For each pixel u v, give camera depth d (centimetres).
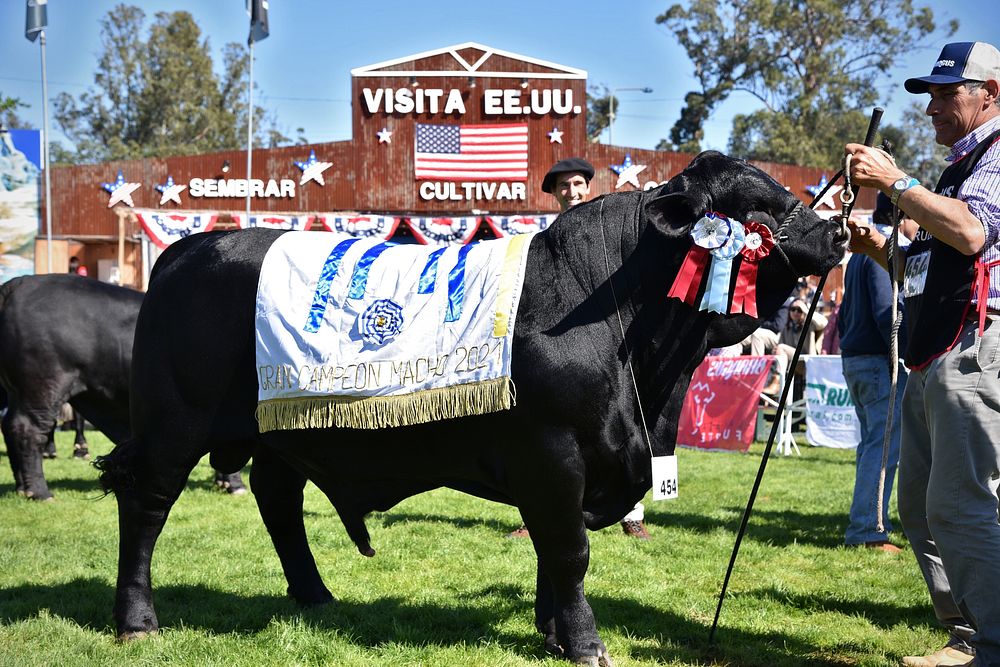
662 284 353
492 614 444
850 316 616
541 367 339
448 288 360
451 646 395
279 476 439
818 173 2475
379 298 367
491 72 2277
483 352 343
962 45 341
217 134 5097
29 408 718
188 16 5178
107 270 2456
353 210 2300
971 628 372
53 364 706
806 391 1202
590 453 345
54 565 540
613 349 348
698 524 688
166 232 1577
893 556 578
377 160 2292
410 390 350
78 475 895
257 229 412
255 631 418
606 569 543
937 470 337
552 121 2298
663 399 358
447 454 361
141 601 404
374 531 649
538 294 352
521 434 342
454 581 513
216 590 491
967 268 329
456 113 2291
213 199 2336
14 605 455
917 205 320
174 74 5034
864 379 606
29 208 2428
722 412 1159
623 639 411
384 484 387
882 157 332
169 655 376
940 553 340
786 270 350
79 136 5153
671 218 340
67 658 370
